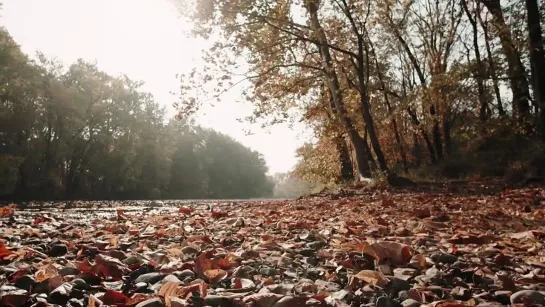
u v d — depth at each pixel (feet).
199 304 6.16
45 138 155.84
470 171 62.13
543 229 14.35
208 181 351.87
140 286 7.22
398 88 104.58
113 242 12.35
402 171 86.74
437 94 54.75
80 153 171.53
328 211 25.96
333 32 64.39
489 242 12.07
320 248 11.45
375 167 56.44
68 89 158.51
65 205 66.49
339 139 75.72
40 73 144.56
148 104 212.02
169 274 8.04
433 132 92.38
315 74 64.75
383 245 9.32
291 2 54.80
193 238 13.02
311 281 7.70
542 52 47.44
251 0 51.57
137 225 19.36
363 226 15.94
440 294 6.90
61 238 14.30
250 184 407.85
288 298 6.08
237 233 14.79
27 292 6.50
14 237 13.76
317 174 96.89
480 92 55.88
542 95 48.34
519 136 59.88
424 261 8.78
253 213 25.89
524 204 24.81
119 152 188.65
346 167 82.23
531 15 47.91
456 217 18.98
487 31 66.95
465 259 9.41
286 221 18.48
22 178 148.05
